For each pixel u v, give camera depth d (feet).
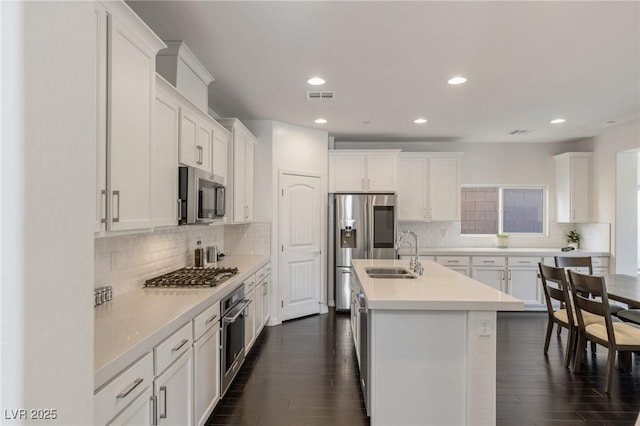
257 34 8.18
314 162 17.30
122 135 5.53
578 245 19.48
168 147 7.59
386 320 7.47
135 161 5.96
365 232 17.53
